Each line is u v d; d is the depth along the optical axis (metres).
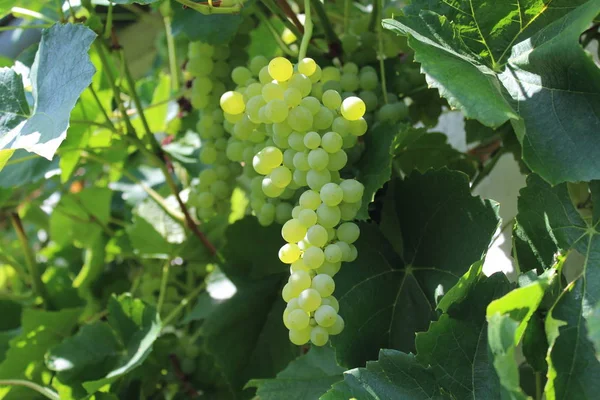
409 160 0.85
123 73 0.88
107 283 1.13
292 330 0.59
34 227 1.48
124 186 1.15
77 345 0.84
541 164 0.59
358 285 0.70
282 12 0.81
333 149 0.63
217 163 0.84
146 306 0.83
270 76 0.66
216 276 0.84
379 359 0.62
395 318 0.70
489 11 0.65
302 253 0.62
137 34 1.48
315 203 0.62
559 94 0.61
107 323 0.86
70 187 1.13
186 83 0.98
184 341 0.94
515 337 0.55
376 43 0.81
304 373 0.72
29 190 1.04
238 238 0.83
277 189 0.65
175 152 0.99
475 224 0.67
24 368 0.89
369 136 0.72
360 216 0.68
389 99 0.77
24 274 1.09
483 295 0.63
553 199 0.63
